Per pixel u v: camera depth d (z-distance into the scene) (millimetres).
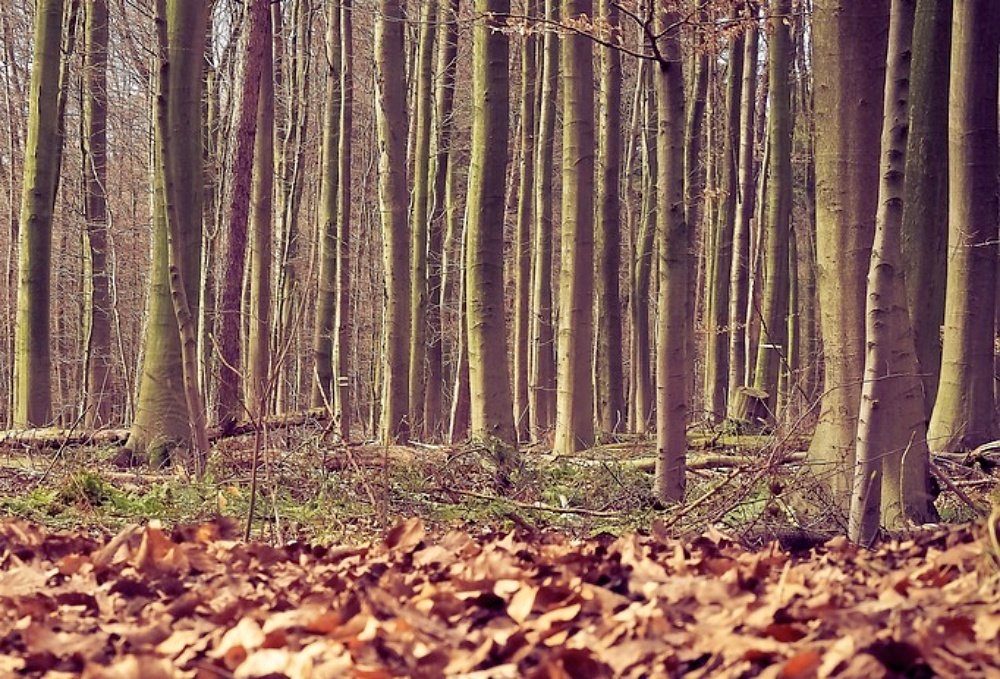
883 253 7105
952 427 11797
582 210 14828
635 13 9734
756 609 4234
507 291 32719
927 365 12102
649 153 23562
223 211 22156
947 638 3551
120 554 6348
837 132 8797
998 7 11711
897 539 6879
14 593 5520
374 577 5512
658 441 9781
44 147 16844
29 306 16750
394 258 17359
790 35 20172
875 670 3289
